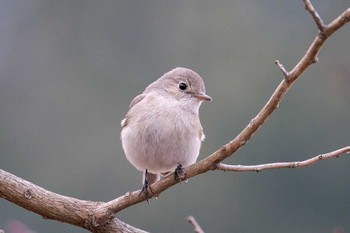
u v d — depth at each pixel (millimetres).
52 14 20781
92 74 19922
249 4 20531
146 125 7789
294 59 19266
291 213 17406
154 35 20406
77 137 19000
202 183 17766
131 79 19844
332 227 17203
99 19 20594
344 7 18938
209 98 8039
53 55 20391
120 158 18438
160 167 7973
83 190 18125
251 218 17609
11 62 20250
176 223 17453
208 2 20609
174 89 8055
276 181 17469
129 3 20609
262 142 17547
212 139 18500
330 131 17547
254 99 18875
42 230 15828
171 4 20578
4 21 20766
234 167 6352
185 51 20203
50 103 19625
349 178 17328
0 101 19625
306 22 19609
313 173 17406
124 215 17266
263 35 19891
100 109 19469
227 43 20078
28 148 18844
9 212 15758
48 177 18344
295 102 17766
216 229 17641
